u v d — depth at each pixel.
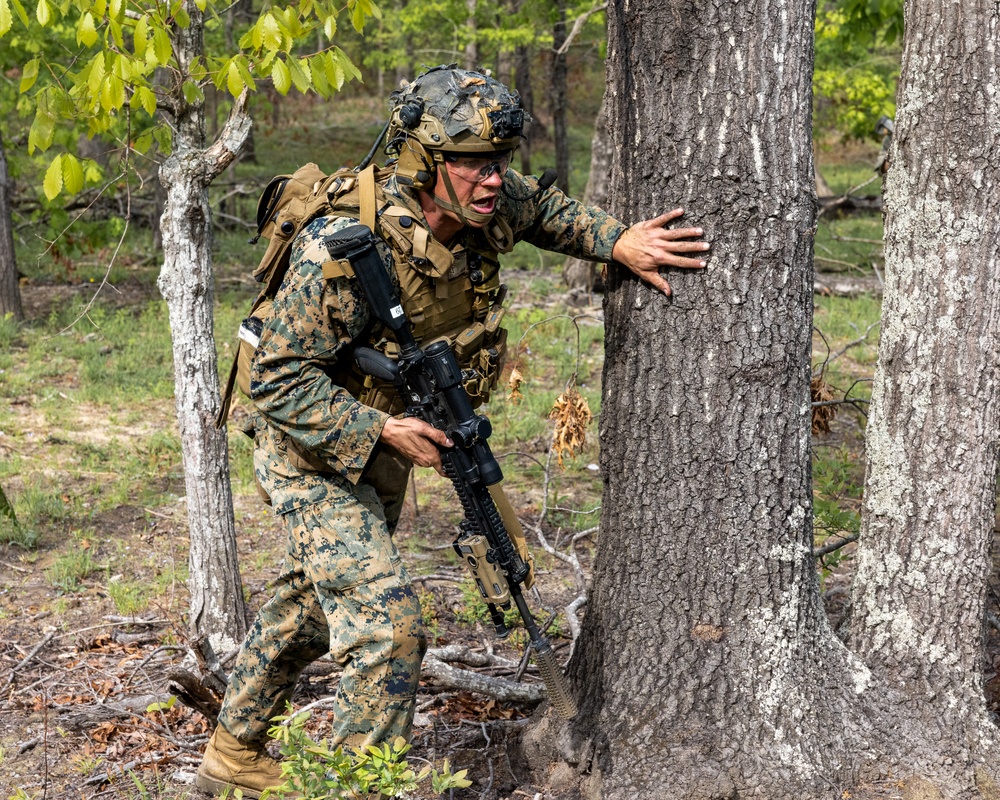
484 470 2.66
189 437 3.88
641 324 2.83
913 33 3.01
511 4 17.44
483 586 2.66
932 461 3.00
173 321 3.83
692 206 2.72
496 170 2.53
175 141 3.81
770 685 2.84
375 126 28.75
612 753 2.86
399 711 2.64
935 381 2.99
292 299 2.54
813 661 2.91
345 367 2.71
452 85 2.48
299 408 2.58
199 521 3.91
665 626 2.89
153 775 3.24
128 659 4.06
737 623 2.86
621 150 2.83
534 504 6.02
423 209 2.60
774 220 2.71
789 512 2.87
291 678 3.01
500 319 2.78
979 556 2.97
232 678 3.03
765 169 2.69
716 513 2.84
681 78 2.68
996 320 2.95
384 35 19.75
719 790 2.74
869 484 3.15
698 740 2.82
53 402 7.91
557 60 17.20
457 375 2.63
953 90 2.93
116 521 5.77
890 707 2.94
